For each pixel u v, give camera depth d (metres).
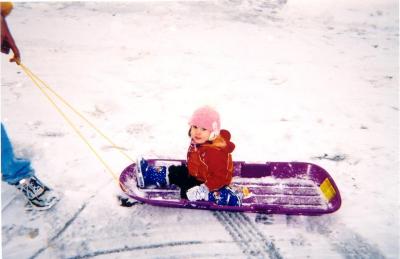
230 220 2.90
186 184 2.94
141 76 4.93
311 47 5.87
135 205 3.00
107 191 3.12
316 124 4.10
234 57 5.50
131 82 4.79
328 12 7.03
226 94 4.59
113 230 2.78
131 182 3.17
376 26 6.62
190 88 4.70
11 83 4.64
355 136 3.93
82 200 3.02
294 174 3.26
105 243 2.67
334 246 2.69
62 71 4.97
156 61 5.32
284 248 2.67
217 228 2.83
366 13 7.03
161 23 6.49
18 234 2.71
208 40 5.97
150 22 6.52
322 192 3.11
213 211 2.97
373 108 4.43
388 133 3.99
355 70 5.27
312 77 5.05
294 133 3.93
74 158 3.48
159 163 3.25
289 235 2.78
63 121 4.00
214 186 2.79
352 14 6.98
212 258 2.59
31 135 3.75
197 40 5.95
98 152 3.57
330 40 6.11
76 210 2.93
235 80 4.91
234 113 4.23
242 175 3.26
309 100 4.54
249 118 4.14
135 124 4.00
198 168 2.85
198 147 2.85
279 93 4.66
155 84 4.77
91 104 4.31
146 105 4.34
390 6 7.27
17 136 3.72
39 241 2.66
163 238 2.73
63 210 2.92
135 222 2.85
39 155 3.49
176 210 2.98
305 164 3.22
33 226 2.78
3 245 2.62
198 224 2.86
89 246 2.65
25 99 4.34
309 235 2.78
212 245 2.69
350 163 3.54
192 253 2.62
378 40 6.16
